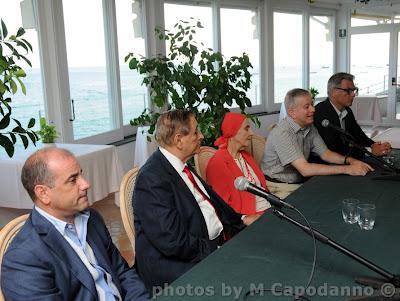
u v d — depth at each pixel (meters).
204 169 2.69
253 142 3.25
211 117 3.31
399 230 1.66
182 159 1.97
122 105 5.20
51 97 4.25
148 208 1.76
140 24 5.39
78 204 1.41
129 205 1.96
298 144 2.86
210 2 6.45
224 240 2.13
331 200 2.07
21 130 2.59
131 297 1.57
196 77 3.40
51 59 4.20
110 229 3.68
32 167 1.37
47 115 4.23
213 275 1.33
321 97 8.81
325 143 3.13
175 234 1.73
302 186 2.35
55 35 4.18
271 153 2.86
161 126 1.93
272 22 7.41
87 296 1.38
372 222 1.70
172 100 3.50
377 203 2.01
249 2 7.02
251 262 1.41
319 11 8.46
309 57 8.34
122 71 5.18
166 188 1.80
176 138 1.90
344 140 3.13
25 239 1.33
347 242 1.55
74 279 1.37
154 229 1.75
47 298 1.26
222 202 2.15
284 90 8.05
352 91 3.17
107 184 3.74
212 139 3.25
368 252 1.46
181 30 3.82
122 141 5.07
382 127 9.02
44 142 3.43
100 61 4.87
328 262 1.40
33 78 4.08
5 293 1.28
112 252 1.65
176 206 1.83
